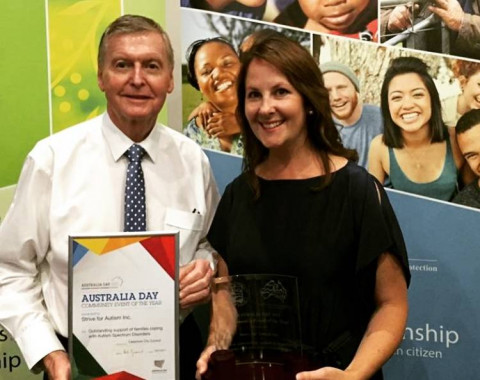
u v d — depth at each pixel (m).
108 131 1.97
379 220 1.69
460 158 2.27
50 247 1.93
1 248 1.92
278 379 1.62
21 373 2.29
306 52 1.71
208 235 1.95
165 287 1.59
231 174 2.32
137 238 1.60
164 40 1.89
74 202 1.91
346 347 1.72
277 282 1.66
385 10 2.27
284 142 1.73
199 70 2.30
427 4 2.26
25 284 1.92
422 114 2.27
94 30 2.28
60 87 2.28
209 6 2.29
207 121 2.31
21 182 1.94
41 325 1.85
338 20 2.28
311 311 1.72
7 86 2.25
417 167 2.29
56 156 1.92
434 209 2.29
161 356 1.59
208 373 1.65
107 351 1.58
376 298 1.75
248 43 2.15
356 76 2.28
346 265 1.73
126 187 1.94
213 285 1.71
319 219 1.74
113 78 1.84
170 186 2.02
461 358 2.31
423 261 2.30
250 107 1.74
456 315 2.31
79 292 1.58
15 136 2.27
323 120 1.75
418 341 2.32
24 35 2.25
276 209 1.79
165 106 2.32
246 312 1.67
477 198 2.27
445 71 2.26
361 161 2.29
